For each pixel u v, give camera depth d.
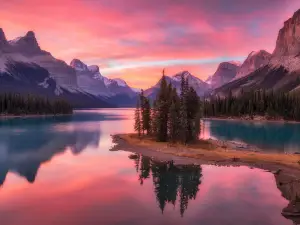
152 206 37.81
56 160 67.00
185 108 90.12
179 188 45.34
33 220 33.34
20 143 94.94
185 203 38.75
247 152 74.12
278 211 35.91
